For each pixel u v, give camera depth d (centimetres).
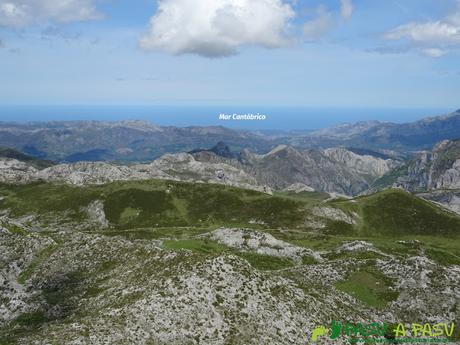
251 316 6612
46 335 5906
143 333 5903
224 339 6056
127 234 18288
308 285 9500
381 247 18888
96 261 9250
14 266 9475
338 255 15438
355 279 10269
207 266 7331
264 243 15988
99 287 8006
